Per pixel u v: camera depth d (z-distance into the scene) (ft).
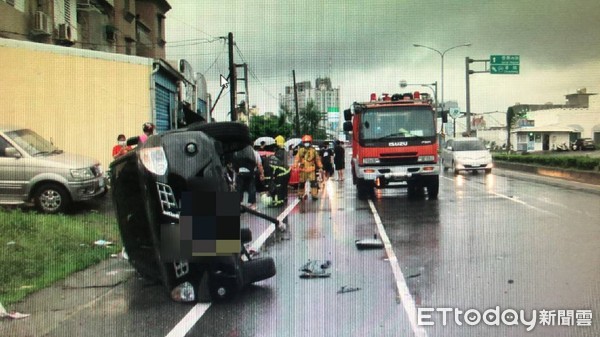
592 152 202.28
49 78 62.95
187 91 111.45
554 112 252.42
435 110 63.21
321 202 62.03
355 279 26.45
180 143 22.25
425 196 64.90
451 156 109.60
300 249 34.14
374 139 61.77
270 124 193.57
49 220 39.55
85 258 31.63
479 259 29.86
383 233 39.34
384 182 62.13
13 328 20.95
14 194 44.96
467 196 63.31
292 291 24.68
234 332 19.72
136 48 115.34
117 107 65.72
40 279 27.43
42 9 73.41
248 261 25.40
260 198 67.97
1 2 64.69
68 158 47.39
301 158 64.75
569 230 38.24
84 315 22.31
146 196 22.07
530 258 29.73
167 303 23.59
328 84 319.68
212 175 22.43
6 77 61.72
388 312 21.40
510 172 114.32
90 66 64.64
